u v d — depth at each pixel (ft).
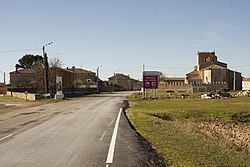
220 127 96.12
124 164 32.65
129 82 539.29
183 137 52.70
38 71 278.87
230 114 113.70
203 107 134.00
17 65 400.06
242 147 62.90
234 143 68.23
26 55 401.29
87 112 103.14
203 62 399.65
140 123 72.02
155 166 31.76
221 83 325.01
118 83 537.65
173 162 33.45
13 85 330.75
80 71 472.85
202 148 42.80
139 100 186.60
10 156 37.63
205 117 111.24
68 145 44.45
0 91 332.80
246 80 422.00
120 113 98.53
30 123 73.77
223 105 145.07
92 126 66.33
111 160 34.47
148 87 208.64
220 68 356.38
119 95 274.16
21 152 39.93
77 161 34.45
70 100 187.11
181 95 216.13
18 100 197.67
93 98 214.48
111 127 64.23
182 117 110.63
